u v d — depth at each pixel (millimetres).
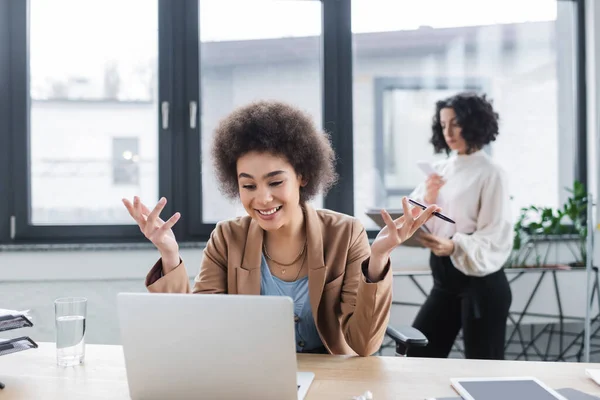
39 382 1143
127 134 2797
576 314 2826
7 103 2719
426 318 2328
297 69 2883
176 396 975
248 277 1461
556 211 2977
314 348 1480
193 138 2809
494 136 2365
